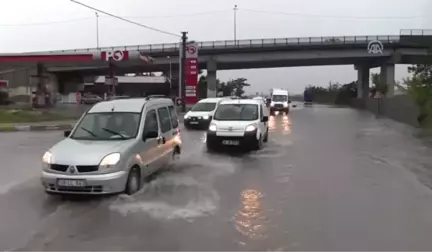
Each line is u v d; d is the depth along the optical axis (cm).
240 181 894
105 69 6925
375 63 6731
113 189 700
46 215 644
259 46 5994
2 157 1215
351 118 3369
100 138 801
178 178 909
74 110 3647
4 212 659
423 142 1634
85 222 610
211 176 941
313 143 1584
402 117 2897
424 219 636
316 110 5247
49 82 4381
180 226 594
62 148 736
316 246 525
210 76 6244
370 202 731
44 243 531
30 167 1054
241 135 1273
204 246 521
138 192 770
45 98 4169
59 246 521
